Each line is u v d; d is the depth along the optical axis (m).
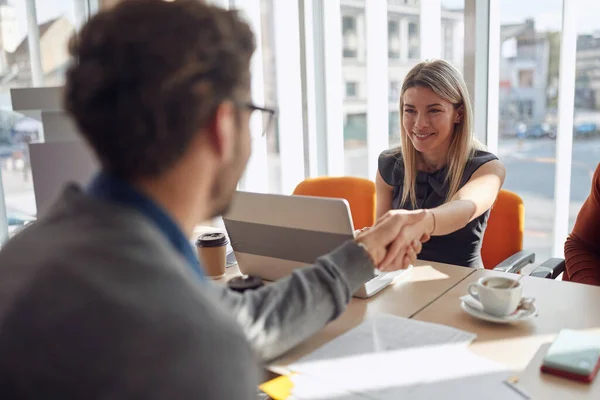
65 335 0.42
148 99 0.50
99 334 0.42
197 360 0.43
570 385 0.95
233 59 0.55
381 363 1.05
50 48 3.10
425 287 1.48
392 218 1.30
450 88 1.96
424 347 1.11
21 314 0.44
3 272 0.49
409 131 2.05
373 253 1.22
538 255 2.65
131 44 0.50
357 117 3.26
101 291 0.44
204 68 0.52
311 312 1.09
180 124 0.51
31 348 0.43
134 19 0.52
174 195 0.55
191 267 0.56
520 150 2.63
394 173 2.22
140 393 0.41
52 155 1.88
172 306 0.44
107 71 0.50
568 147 2.49
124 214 0.50
